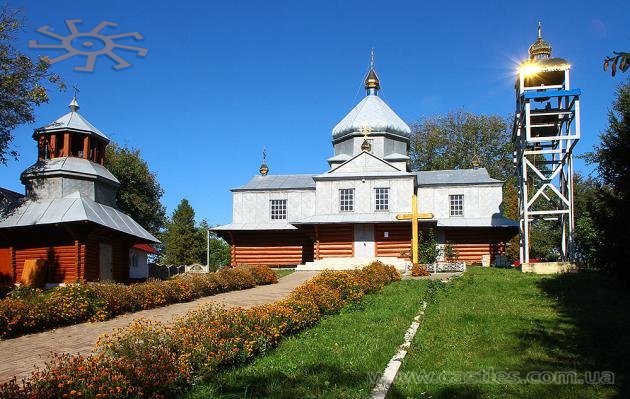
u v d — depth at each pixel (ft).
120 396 24.93
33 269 94.32
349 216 134.31
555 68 101.09
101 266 101.24
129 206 180.34
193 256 246.47
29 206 99.25
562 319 47.06
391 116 165.37
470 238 141.08
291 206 149.79
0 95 99.81
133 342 31.12
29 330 48.55
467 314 49.73
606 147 88.17
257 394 27.58
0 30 97.04
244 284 85.30
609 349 36.83
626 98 98.63
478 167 160.15
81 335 47.19
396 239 131.34
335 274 63.82
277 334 38.32
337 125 168.04
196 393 28.12
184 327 34.99
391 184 135.13
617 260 62.28
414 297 63.82
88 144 107.45
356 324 46.93
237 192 152.87
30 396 23.00
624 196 63.31
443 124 231.91
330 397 26.73
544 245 171.83
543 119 109.19
